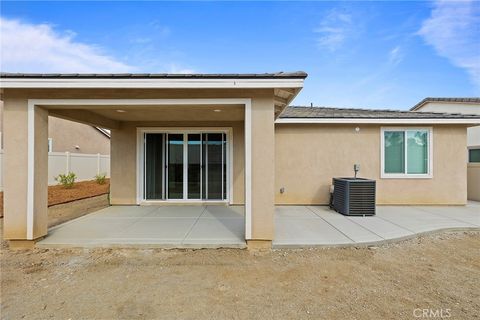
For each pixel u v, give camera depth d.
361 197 7.16
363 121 8.48
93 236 5.32
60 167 14.90
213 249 4.88
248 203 4.88
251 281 3.68
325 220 6.70
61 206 9.00
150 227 6.01
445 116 8.55
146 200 9.00
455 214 7.37
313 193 8.79
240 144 8.82
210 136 9.03
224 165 9.02
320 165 8.78
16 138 4.86
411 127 8.70
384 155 8.74
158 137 9.03
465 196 8.69
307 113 9.42
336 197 7.80
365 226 6.09
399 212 7.67
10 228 4.84
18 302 3.16
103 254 4.67
